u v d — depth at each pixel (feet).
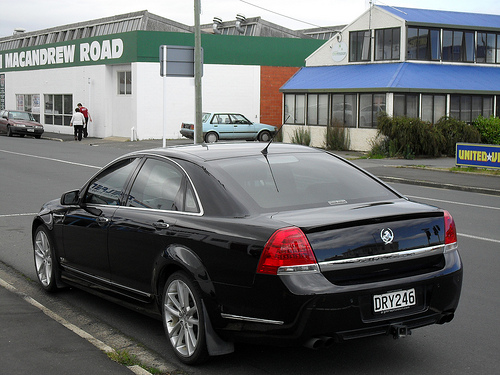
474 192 53.93
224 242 14.69
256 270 14.01
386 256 14.49
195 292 15.10
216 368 15.52
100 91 127.34
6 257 28.12
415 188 56.49
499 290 22.49
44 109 148.36
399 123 86.79
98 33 145.28
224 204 15.52
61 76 139.64
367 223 14.49
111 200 18.97
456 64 101.81
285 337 13.83
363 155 90.27
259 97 131.54
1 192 49.16
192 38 122.83
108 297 19.26
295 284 13.60
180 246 15.72
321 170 17.65
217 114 110.11
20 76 158.10
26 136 132.77
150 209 17.38
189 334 15.56
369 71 100.27
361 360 15.99
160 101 121.29
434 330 18.31
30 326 17.81
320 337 13.70
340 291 13.70
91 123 130.41
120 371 14.66
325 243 13.94
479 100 98.07
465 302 21.06
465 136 89.76
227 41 127.65
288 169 17.22
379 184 17.71
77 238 20.01
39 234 22.72
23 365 14.93
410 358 16.12
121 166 19.40
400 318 14.44
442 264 15.38
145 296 17.29
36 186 52.70
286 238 13.79
